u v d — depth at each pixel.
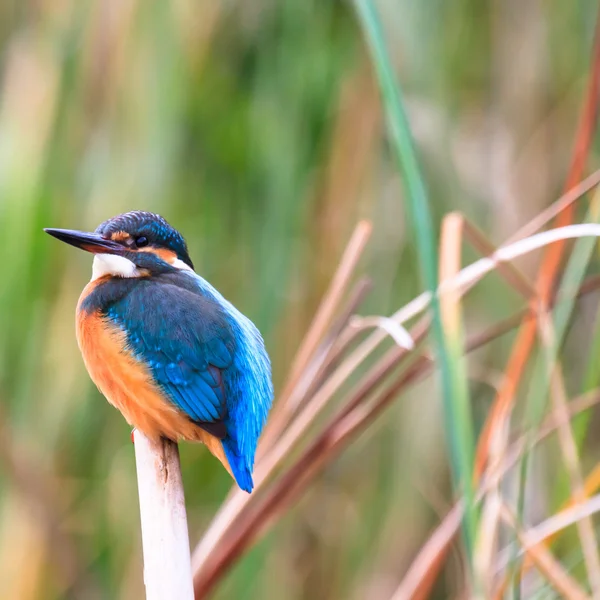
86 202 6.20
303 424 6.04
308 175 6.21
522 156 6.22
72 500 6.20
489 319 6.21
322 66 6.21
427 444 6.20
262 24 6.21
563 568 6.06
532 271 6.20
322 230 6.21
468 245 6.21
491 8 6.24
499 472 6.01
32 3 6.23
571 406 6.05
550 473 6.15
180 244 6.09
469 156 6.22
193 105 6.21
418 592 6.03
